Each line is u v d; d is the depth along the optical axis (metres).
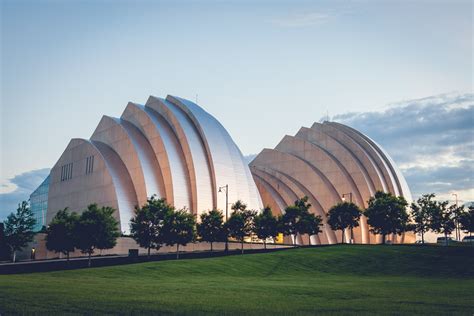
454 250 59.53
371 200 74.94
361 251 59.56
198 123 78.94
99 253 68.50
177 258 55.12
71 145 88.25
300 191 92.69
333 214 75.88
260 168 98.38
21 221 55.97
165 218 55.22
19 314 17.34
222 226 64.56
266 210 68.56
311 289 29.55
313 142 101.12
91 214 51.25
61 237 49.81
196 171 74.69
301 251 59.53
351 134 101.62
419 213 76.06
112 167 76.94
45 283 29.94
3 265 46.03
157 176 75.56
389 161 99.94
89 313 17.77
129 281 33.59
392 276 45.47
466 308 21.17
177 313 18.22
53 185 92.19
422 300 24.17
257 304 21.44
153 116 81.19
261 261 51.19
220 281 35.31
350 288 30.83
